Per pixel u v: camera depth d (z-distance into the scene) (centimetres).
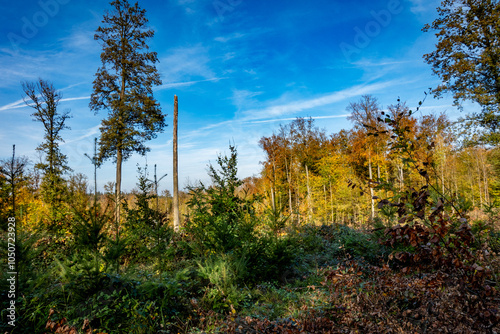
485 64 1805
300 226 1294
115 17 2403
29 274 524
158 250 799
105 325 456
